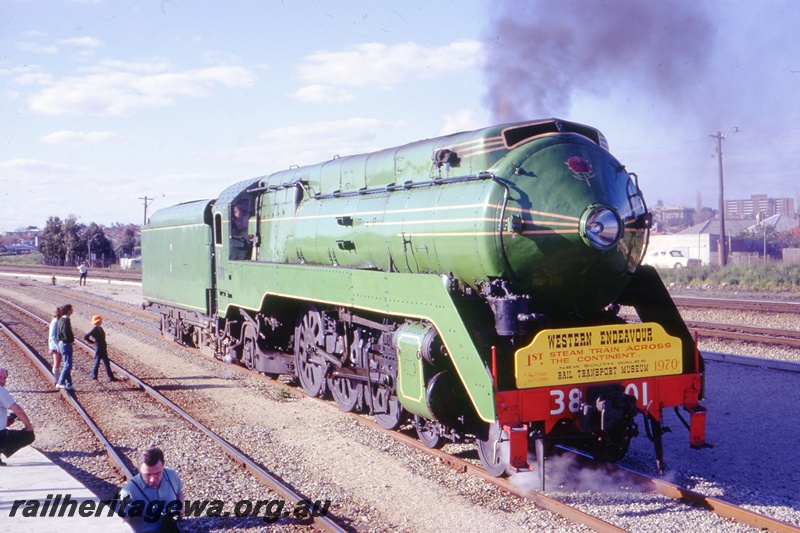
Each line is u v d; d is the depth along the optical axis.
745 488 7.35
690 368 8.10
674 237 54.47
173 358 16.75
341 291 9.99
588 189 7.73
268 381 13.63
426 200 8.79
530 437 7.24
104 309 30.12
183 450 9.05
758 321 19.03
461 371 7.36
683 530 6.26
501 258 7.59
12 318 27.39
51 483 7.57
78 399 12.43
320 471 8.24
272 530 6.53
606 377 7.43
